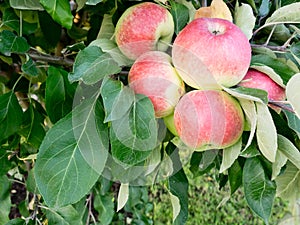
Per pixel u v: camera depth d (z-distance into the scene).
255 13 0.77
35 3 0.71
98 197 1.34
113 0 0.77
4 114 0.84
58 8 0.64
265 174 0.69
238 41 0.56
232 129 0.59
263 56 0.65
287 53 0.69
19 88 1.00
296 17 0.67
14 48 0.74
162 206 2.73
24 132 0.93
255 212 0.69
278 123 0.64
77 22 1.13
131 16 0.63
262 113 0.57
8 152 0.97
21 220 0.95
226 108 0.58
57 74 0.73
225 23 0.58
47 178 0.62
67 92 0.73
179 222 0.76
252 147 0.65
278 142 0.64
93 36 0.91
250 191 0.69
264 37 0.76
